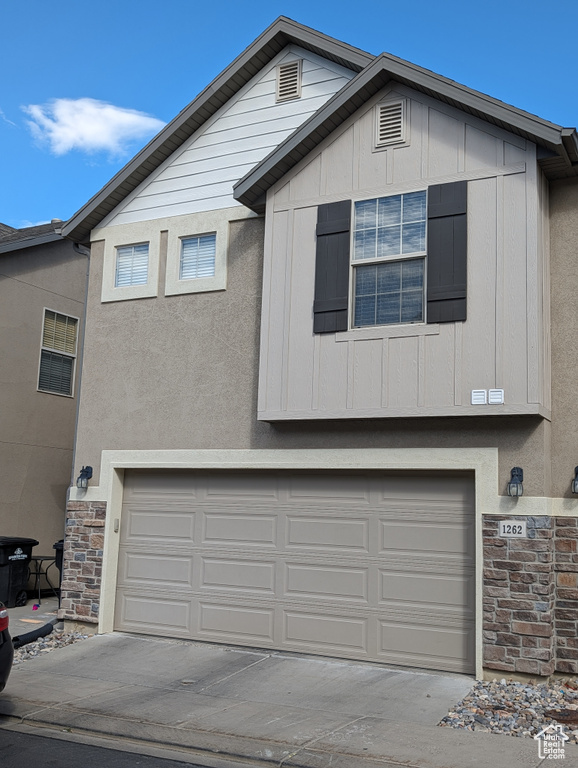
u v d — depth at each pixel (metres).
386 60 9.50
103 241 12.11
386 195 9.62
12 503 14.77
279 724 7.35
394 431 9.41
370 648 9.34
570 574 8.59
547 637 8.32
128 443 11.24
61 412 16.03
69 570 11.27
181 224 11.48
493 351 8.73
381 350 9.31
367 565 9.52
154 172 11.91
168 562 10.83
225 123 11.53
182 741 6.95
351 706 7.89
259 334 10.58
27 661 9.71
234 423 10.52
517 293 8.72
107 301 11.82
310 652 9.69
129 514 11.23
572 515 8.71
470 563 8.98
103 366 11.68
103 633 10.88
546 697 7.96
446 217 9.18
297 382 9.73
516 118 8.73
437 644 9.01
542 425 8.68
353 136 9.95
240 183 10.23
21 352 15.17
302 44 11.05
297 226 10.10
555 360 9.10
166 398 11.09
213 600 10.41
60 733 7.27
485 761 6.33
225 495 10.58
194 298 11.16
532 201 8.80
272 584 10.06
